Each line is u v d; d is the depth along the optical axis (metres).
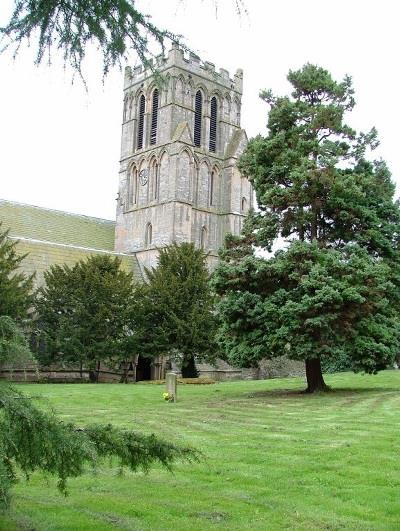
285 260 24.17
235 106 66.69
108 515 7.89
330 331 23.17
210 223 63.00
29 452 5.61
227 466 10.68
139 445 6.43
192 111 62.25
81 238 63.22
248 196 64.88
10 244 41.38
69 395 25.88
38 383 40.25
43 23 5.65
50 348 41.78
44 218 61.97
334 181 24.66
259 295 24.67
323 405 20.44
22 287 39.41
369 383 30.98
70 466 5.81
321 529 7.44
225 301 24.75
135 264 59.84
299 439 13.20
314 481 9.66
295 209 25.66
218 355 43.91
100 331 42.66
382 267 23.92
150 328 44.78
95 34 5.73
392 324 25.36
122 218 63.72
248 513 8.09
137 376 50.25
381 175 26.59
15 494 8.46
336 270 23.55
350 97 27.12
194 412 18.64
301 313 22.88
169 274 45.41
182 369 46.69
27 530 6.96
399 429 14.45
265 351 24.11
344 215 25.06
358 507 8.33
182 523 7.63
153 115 63.03
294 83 27.12
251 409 19.50
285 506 8.38
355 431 14.20
